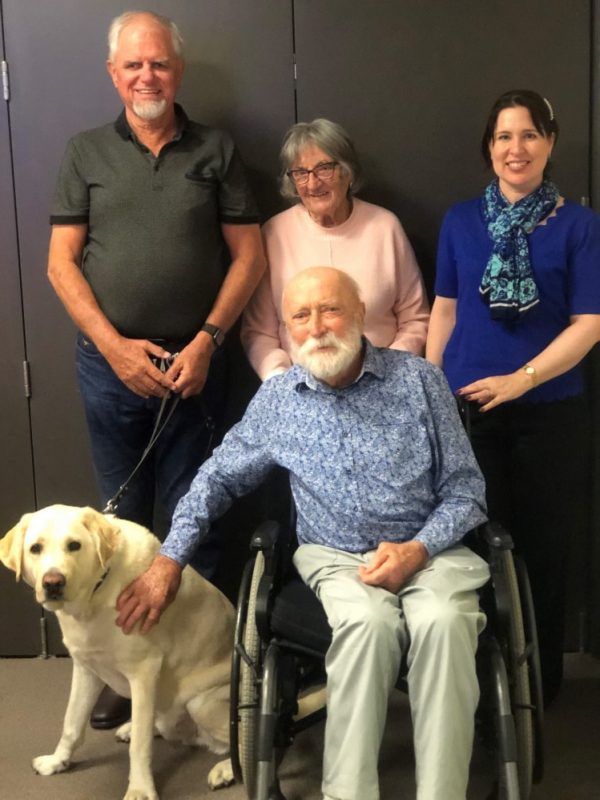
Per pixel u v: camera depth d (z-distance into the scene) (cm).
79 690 210
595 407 256
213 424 243
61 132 252
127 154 227
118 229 225
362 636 167
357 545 191
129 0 247
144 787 196
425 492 190
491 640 175
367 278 240
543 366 209
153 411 237
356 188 245
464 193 255
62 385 262
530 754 178
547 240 213
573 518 238
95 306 225
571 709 237
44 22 248
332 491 190
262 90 251
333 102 252
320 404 192
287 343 244
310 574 187
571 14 246
